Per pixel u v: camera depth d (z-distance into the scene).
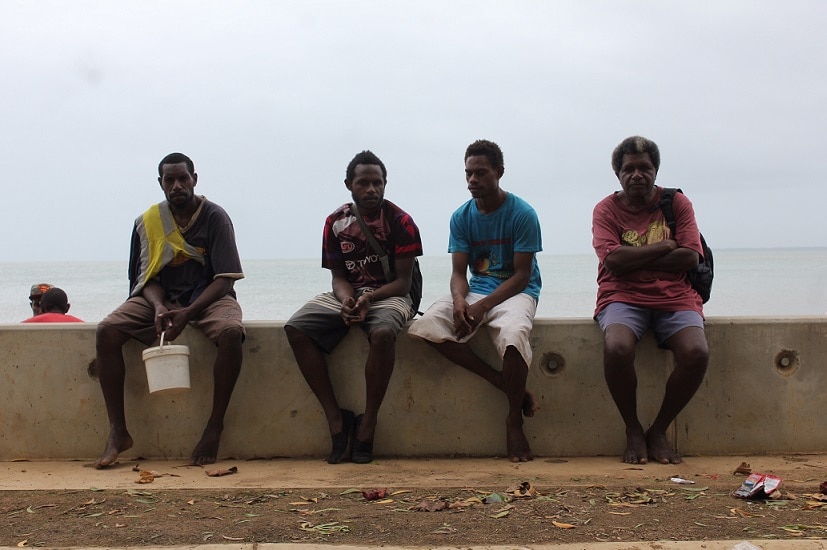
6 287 46.72
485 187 6.11
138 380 6.17
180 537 4.18
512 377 5.82
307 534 4.20
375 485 5.26
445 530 4.23
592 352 6.16
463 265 6.34
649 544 3.95
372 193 6.09
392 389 6.17
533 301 6.24
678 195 6.12
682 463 5.85
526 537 4.11
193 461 5.92
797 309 28.67
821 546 3.94
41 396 6.19
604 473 5.56
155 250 6.20
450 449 6.16
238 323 5.98
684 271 6.01
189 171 6.21
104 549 4.02
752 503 4.76
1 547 4.08
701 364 5.65
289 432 6.18
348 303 5.92
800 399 6.17
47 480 5.53
